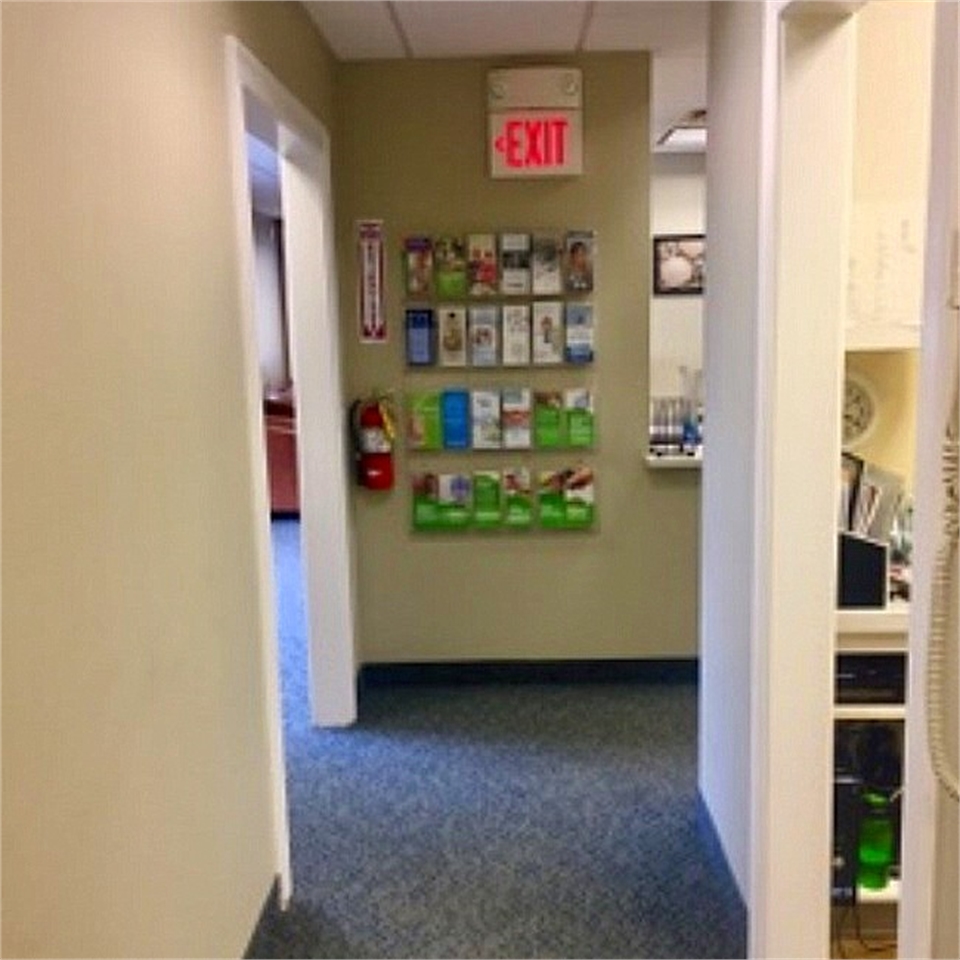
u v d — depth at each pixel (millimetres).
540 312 3822
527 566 4023
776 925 2143
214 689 1988
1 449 1150
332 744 3514
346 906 2504
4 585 1152
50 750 1264
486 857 2727
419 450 3938
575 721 3686
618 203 3771
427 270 3787
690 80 4133
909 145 2133
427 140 3744
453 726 3662
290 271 3488
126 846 1512
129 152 1570
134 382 1575
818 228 1938
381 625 4070
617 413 3914
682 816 2945
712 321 2689
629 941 2352
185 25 1863
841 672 2215
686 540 3988
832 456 2008
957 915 1147
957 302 1108
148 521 1627
